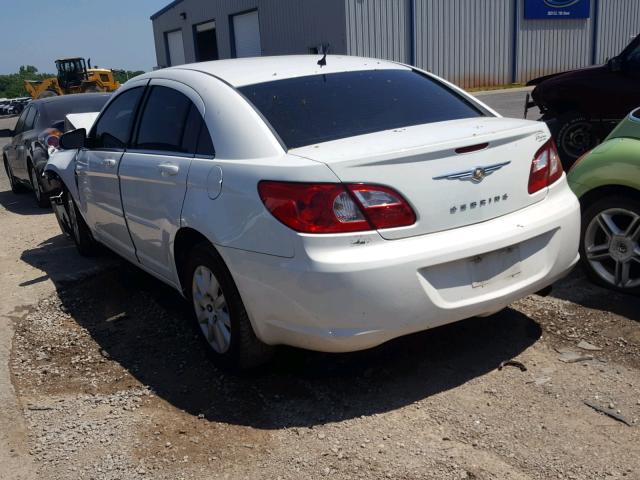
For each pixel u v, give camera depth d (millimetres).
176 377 3695
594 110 7938
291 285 2988
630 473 2611
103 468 2887
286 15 26391
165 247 3941
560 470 2652
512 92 23453
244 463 2854
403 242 2980
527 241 3316
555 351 3625
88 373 3826
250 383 3539
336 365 3650
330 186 2906
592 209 4348
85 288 5270
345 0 23031
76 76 33688
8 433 3199
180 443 3039
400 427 3027
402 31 24297
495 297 3197
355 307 2908
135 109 4504
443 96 4059
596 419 2982
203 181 3447
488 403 3168
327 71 3967
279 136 3324
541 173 3453
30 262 6113
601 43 28859
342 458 2830
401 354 3717
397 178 2967
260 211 3072
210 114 3613
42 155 8484
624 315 3992
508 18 26375
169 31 37250
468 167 3121
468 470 2688
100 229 5184
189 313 4625
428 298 3008
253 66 4004
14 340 4336
